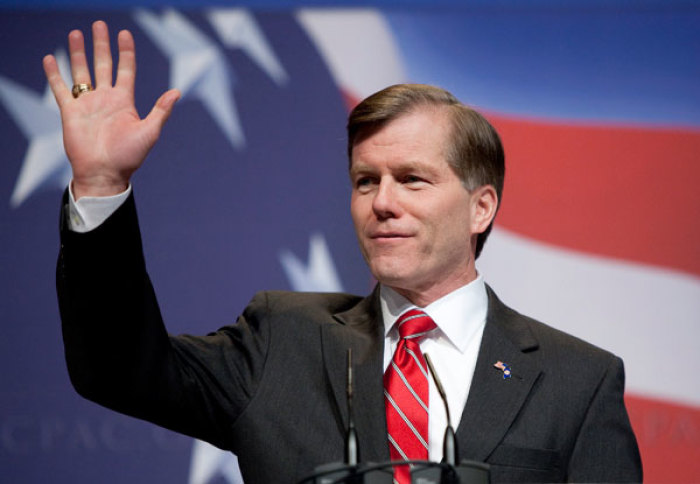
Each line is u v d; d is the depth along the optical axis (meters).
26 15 11.80
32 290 11.38
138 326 6.02
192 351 6.65
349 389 5.32
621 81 11.83
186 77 11.78
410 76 11.91
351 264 11.55
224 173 11.65
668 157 11.66
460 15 11.98
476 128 6.85
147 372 6.09
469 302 6.85
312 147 11.74
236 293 11.45
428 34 11.96
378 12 11.98
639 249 11.48
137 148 5.77
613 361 6.72
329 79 11.88
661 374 11.27
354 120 6.72
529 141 11.73
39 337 11.32
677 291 11.40
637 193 11.59
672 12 11.95
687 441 11.15
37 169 11.58
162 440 11.18
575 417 6.36
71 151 5.77
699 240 11.48
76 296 5.86
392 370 6.48
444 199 6.57
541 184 11.62
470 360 6.66
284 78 11.85
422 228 6.51
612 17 11.96
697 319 11.35
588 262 11.47
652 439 11.16
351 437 5.07
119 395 6.11
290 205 11.62
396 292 6.89
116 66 11.71
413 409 6.28
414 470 4.98
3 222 11.46
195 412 6.48
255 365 6.68
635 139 11.70
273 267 11.52
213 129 11.71
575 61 11.88
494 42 11.94
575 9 11.98
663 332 11.34
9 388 11.20
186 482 11.13
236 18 11.93
